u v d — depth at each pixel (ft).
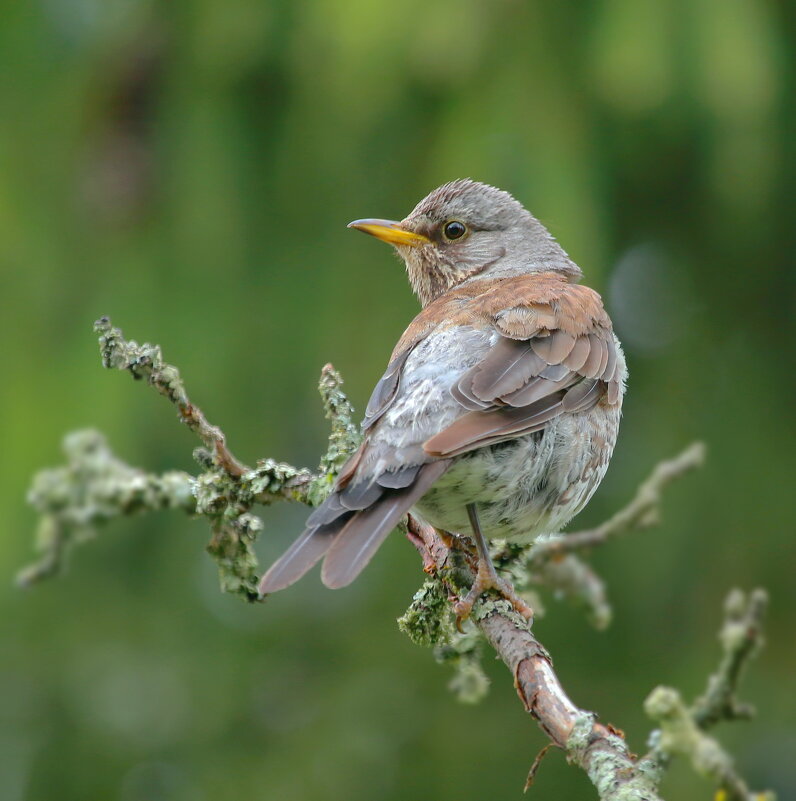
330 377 26.09
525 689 21.50
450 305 27.91
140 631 42.55
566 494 25.75
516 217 33.65
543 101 35.76
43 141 39.65
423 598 24.88
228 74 38.50
